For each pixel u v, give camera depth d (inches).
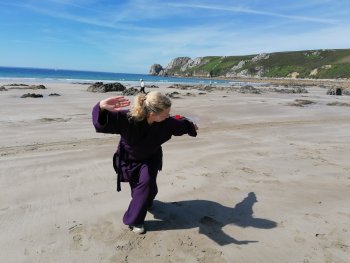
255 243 153.7
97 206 183.8
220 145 328.2
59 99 745.6
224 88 1459.2
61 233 156.1
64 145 313.3
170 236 157.4
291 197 205.8
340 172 257.0
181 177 232.1
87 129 394.6
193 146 319.0
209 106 657.0
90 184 213.8
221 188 215.6
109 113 146.3
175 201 194.7
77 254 140.9
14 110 542.0
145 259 139.6
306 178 240.4
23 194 196.5
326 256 145.2
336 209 191.2
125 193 201.2
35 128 394.9
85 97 827.4
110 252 143.3
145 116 147.9
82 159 265.7
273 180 233.6
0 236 151.7
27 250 142.1
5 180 217.2
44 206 182.2
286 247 151.3
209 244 152.0
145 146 156.3
